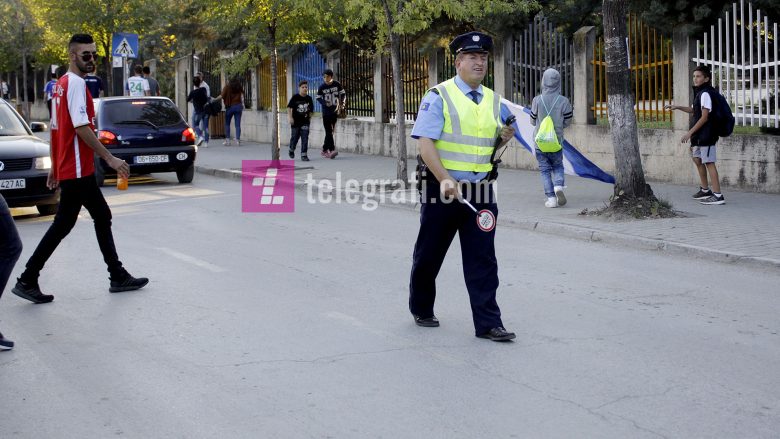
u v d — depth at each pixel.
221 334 7.12
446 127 6.74
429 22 16.61
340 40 28.06
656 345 6.70
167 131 18.14
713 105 12.97
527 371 6.11
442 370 6.14
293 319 7.56
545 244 11.02
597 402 5.50
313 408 5.43
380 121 23.06
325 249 10.82
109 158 8.27
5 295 8.56
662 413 5.30
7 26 37.91
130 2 29.34
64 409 5.48
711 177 13.19
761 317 7.49
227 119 27.34
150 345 6.84
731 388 5.73
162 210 14.47
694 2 19.83
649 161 16.12
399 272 9.45
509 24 23.12
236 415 5.33
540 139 13.02
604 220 11.98
